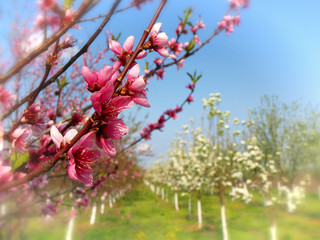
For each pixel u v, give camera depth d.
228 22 3.84
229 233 10.26
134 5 1.43
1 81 0.92
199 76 3.11
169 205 18.59
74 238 9.64
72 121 1.57
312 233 9.14
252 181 9.32
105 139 0.92
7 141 1.25
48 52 1.16
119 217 14.02
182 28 3.25
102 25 1.06
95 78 0.93
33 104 1.36
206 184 12.60
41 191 3.05
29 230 3.44
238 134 10.71
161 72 3.30
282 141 11.59
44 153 1.23
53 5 0.98
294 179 11.27
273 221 8.88
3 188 0.80
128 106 0.95
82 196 4.43
